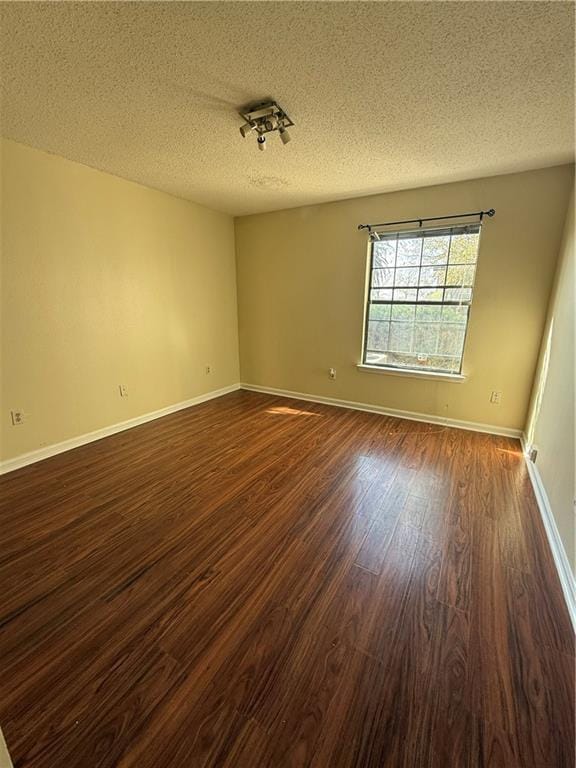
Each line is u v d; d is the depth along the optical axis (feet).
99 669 4.00
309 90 5.77
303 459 9.24
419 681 3.88
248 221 14.38
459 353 11.22
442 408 11.72
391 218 11.34
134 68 5.21
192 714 3.57
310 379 14.43
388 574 5.41
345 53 4.88
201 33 4.50
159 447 9.98
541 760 3.22
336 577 5.35
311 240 13.09
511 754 3.27
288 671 3.99
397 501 7.34
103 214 9.87
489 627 4.54
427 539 6.21
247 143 7.77
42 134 7.44
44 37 4.53
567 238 8.32
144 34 4.51
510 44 4.66
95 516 6.82
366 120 6.70
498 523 6.65
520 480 8.19
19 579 5.29
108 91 5.81
